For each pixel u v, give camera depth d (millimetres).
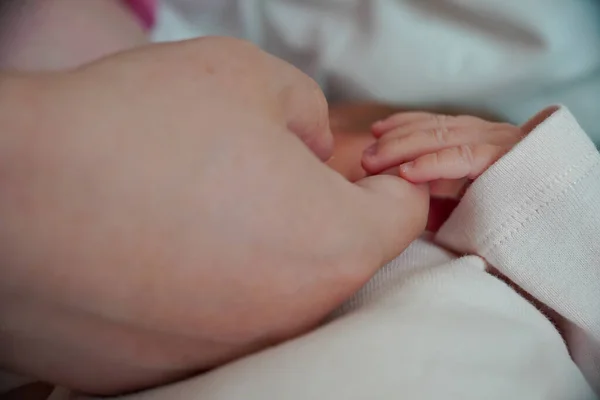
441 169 245
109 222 188
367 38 332
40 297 190
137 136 192
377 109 328
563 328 254
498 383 215
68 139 187
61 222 186
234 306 202
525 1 304
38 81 192
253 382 207
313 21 348
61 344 200
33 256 186
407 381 208
